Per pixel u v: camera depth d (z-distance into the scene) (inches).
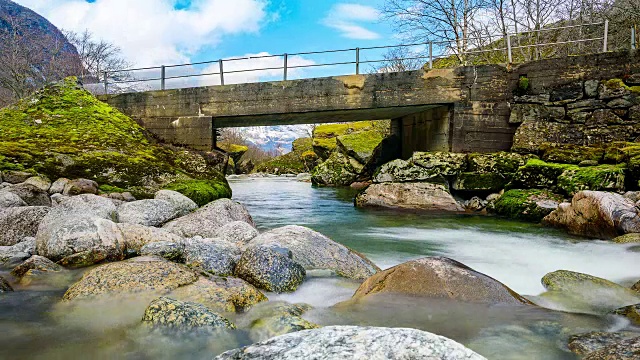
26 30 1466.5
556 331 139.2
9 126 490.9
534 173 455.2
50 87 571.2
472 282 168.6
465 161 518.3
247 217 337.4
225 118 587.8
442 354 78.3
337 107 554.6
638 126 466.6
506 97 527.5
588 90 493.7
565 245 322.7
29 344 131.0
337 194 799.1
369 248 320.2
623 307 158.1
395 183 545.6
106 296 158.2
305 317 156.6
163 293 160.9
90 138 487.5
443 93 537.0
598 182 395.5
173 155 526.0
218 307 154.3
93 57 1390.3
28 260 196.9
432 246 326.3
